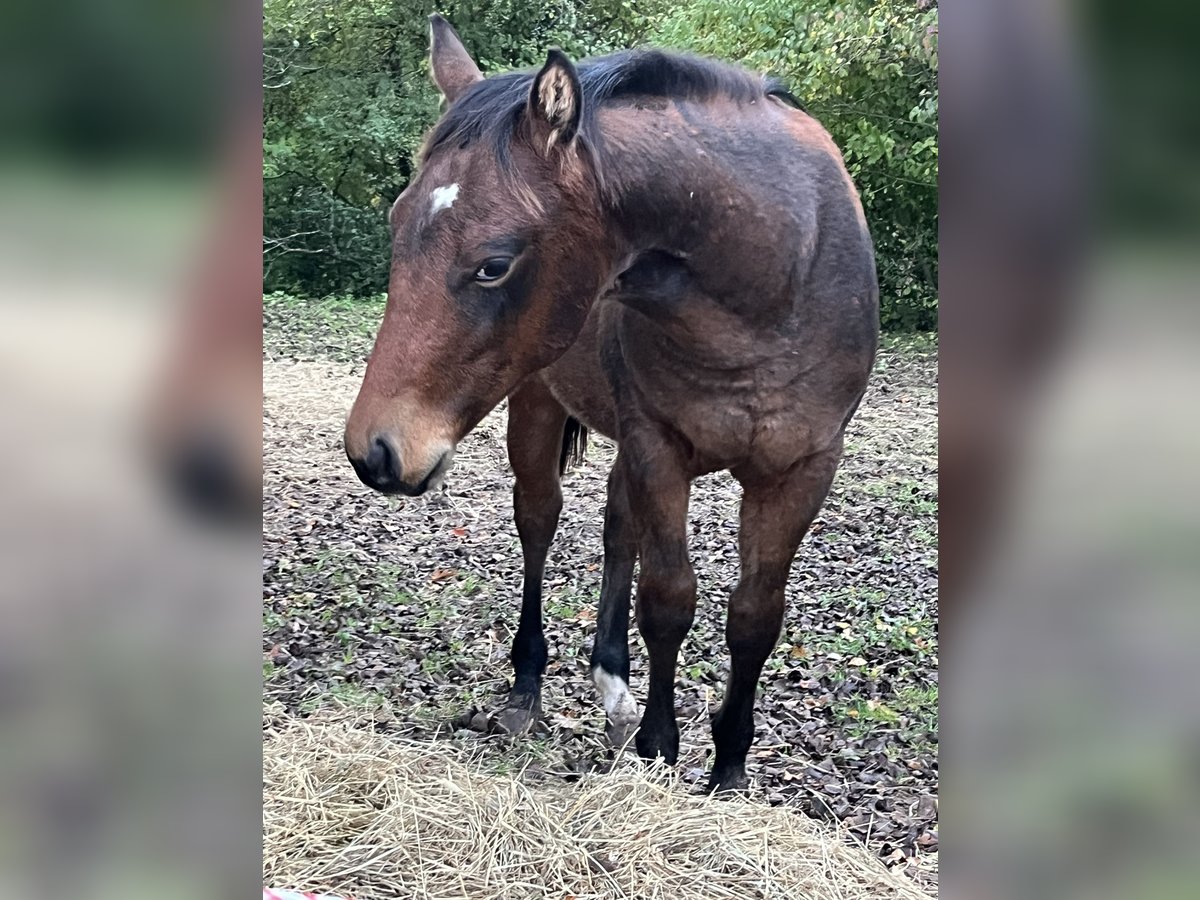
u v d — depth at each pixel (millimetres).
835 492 6176
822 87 8250
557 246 2000
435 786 2613
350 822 2438
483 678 3822
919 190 8922
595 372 3094
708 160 2189
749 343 2334
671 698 2814
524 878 2260
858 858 2445
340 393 8453
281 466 6586
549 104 1936
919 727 3420
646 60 2236
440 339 1938
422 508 5977
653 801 2547
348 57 12281
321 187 12641
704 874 2285
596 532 5637
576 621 4430
